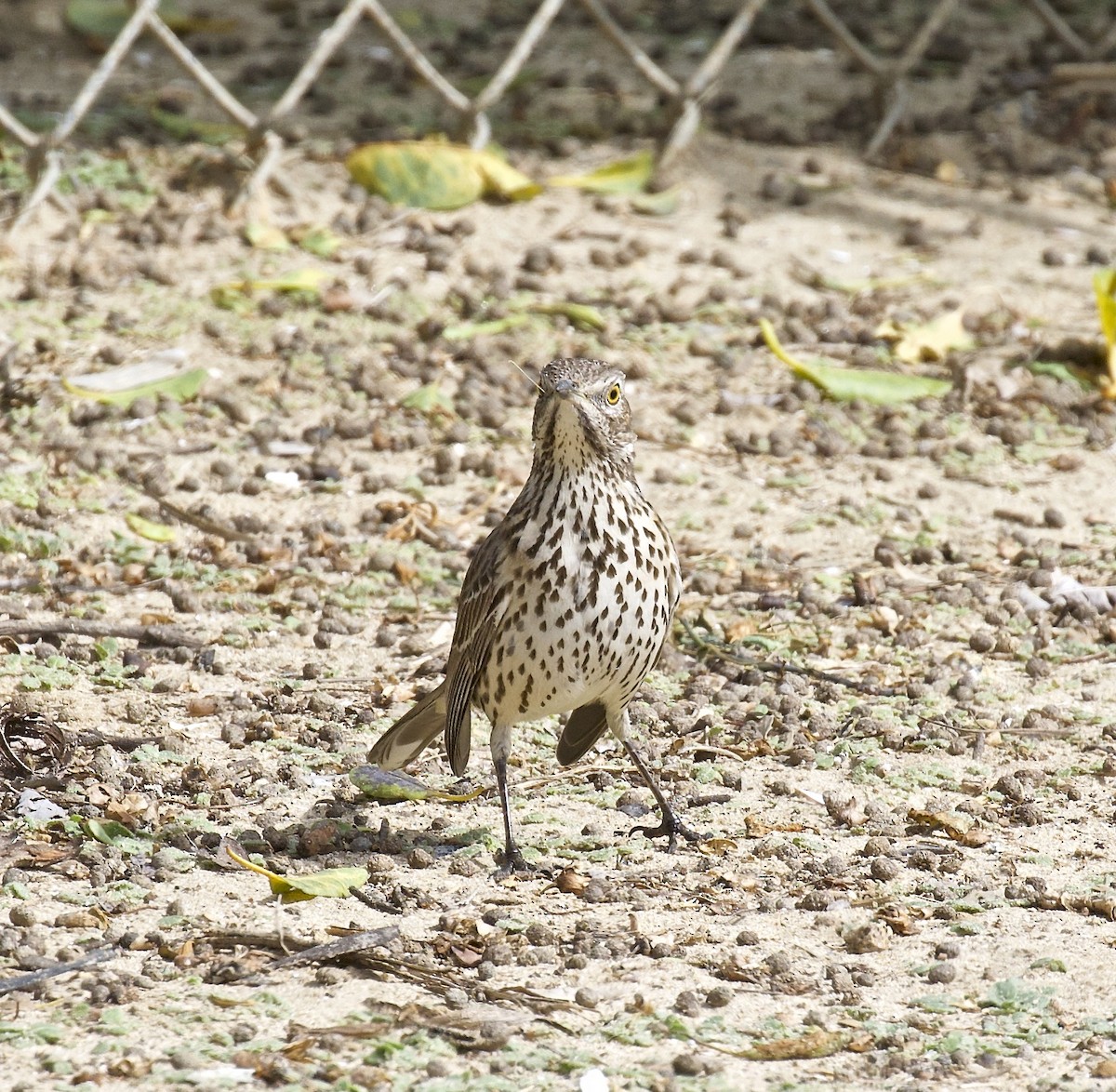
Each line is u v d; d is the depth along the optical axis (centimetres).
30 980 732
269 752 981
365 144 1844
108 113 1945
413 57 1795
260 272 1619
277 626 1141
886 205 1844
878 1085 679
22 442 1348
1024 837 898
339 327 1541
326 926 798
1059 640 1140
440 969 762
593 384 851
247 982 746
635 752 922
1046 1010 732
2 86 2019
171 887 831
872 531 1291
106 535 1242
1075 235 1792
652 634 894
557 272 1659
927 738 1010
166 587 1175
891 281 1673
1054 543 1272
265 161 1739
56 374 1433
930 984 757
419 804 950
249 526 1260
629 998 741
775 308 1608
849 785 960
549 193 1828
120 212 1720
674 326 1581
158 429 1379
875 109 2009
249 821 905
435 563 1230
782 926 809
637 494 884
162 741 978
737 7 2372
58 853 851
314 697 1040
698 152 1925
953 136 2006
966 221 1816
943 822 901
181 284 1598
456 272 1652
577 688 885
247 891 831
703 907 829
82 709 1015
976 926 806
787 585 1211
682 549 1259
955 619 1169
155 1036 698
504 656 881
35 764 943
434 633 1141
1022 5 2391
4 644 1088
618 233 1750
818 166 1912
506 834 882
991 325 1602
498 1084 667
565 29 2300
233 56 2186
